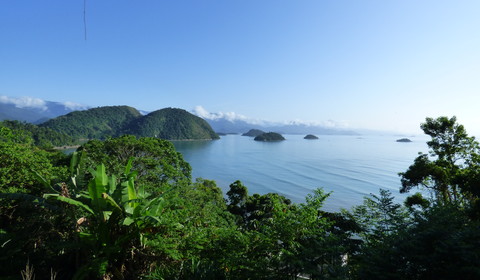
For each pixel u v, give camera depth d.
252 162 167.12
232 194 43.75
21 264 7.52
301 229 6.84
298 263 5.77
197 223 9.59
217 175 118.44
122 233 7.22
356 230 9.08
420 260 5.23
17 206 10.79
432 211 7.18
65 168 15.75
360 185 99.56
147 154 28.41
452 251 4.88
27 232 8.78
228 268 7.04
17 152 13.13
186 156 178.62
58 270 7.44
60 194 7.60
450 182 17.08
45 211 9.23
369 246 7.39
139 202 7.41
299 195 83.44
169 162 29.41
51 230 8.90
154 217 6.54
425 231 5.54
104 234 6.76
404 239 5.96
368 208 10.27
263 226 7.22
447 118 21.53
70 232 9.23
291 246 6.46
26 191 12.09
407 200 17.83
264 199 36.56
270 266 6.24
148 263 7.29
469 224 6.45
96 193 7.06
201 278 5.86
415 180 20.44
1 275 7.06
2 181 11.23
